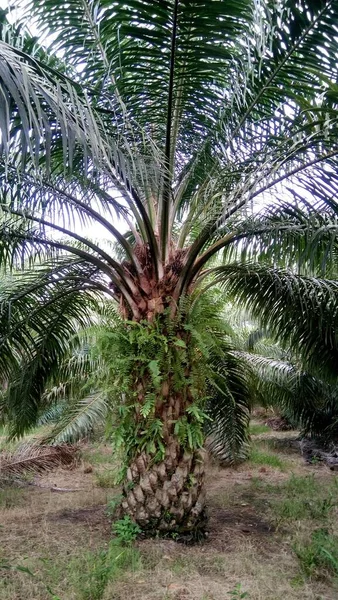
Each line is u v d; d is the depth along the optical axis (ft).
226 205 12.87
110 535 14.07
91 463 26.73
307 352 19.45
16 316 17.58
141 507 13.76
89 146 8.40
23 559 12.21
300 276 16.53
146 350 13.75
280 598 10.27
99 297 19.22
